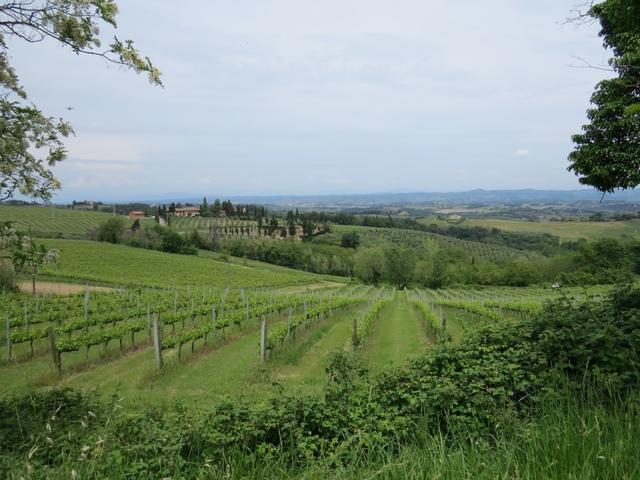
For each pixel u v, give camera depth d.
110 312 24.59
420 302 34.75
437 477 2.38
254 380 11.80
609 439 2.57
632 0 5.66
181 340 14.74
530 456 2.53
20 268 4.71
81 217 93.69
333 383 5.62
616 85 10.57
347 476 2.97
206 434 4.10
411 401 4.43
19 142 4.23
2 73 4.16
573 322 5.26
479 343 5.45
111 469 3.32
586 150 12.05
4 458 3.56
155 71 4.53
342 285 73.19
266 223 122.75
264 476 3.24
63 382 12.00
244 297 29.75
